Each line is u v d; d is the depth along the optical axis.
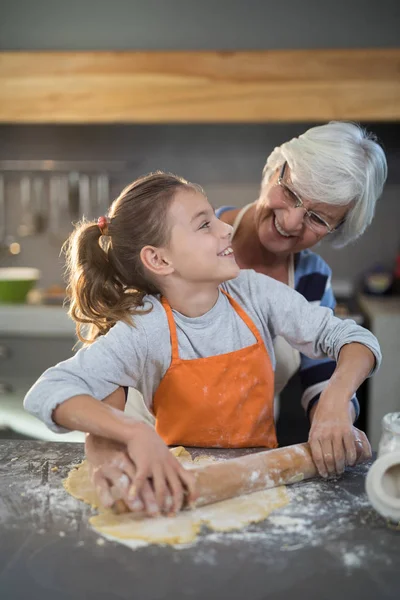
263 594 0.71
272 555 0.78
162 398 1.21
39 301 2.98
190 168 3.18
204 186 3.23
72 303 1.29
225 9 3.05
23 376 2.75
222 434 1.20
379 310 2.72
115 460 0.94
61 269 3.39
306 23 3.05
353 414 1.11
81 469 1.03
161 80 2.89
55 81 2.90
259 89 2.87
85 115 2.93
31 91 2.92
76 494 0.95
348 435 1.01
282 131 3.09
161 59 2.88
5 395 2.75
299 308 1.27
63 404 0.98
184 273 1.17
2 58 2.90
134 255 1.21
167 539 0.82
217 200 3.25
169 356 1.18
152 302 1.21
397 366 2.62
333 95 2.86
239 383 1.20
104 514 0.89
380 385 2.64
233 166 3.16
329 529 0.85
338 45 3.05
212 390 1.19
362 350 1.16
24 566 0.76
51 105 2.92
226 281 1.29
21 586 0.72
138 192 1.21
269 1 3.04
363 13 3.03
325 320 1.25
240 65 2.87
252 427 1.21
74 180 3.26
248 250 1.54
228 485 0.93
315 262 1.55
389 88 2.84
